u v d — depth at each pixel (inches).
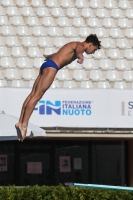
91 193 1738.4
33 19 2527.1
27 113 1331.2
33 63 2373.3
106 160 2388.0
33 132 1775.3
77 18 2549.2
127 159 2386.8
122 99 2170.3
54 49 2423.7
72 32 2493.8
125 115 2167.8
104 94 2162.9
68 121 2140.7
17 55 2390.5
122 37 2511.1
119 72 2394.2
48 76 1360.7
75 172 2381.9
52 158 2379.4
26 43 2437.3
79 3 2618.1
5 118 1825.8
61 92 2140.7
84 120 2150.6
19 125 1331.2
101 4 2632.9
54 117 2132.1
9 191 1731.1
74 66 2379.4
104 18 2571.4
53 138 2267.5
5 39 2443.4
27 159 2375.7
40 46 2431.1
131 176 2346.2
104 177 2379.4
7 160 2367.1
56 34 2476.6
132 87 2348.7
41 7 2581.2
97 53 2439.7
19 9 2561.5
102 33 2513.5
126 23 2568.9
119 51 2466.8
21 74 2331.4
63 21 2529.5
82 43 1408.7
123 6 2635.3
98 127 2154.3
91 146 2393.0
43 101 2122.3
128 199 1738.4
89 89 2160.4
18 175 2363.4
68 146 2390.5
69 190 1744.6
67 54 1400.1
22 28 2484.0
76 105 2150.6
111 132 2160.4
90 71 2378.2
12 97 2116.1
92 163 2384.4
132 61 2440.9
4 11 2541.8
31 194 1731.1
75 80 2335.1
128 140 2364.7
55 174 2375.7
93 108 2158.0
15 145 2370.8
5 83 2282.2
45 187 1782.7
